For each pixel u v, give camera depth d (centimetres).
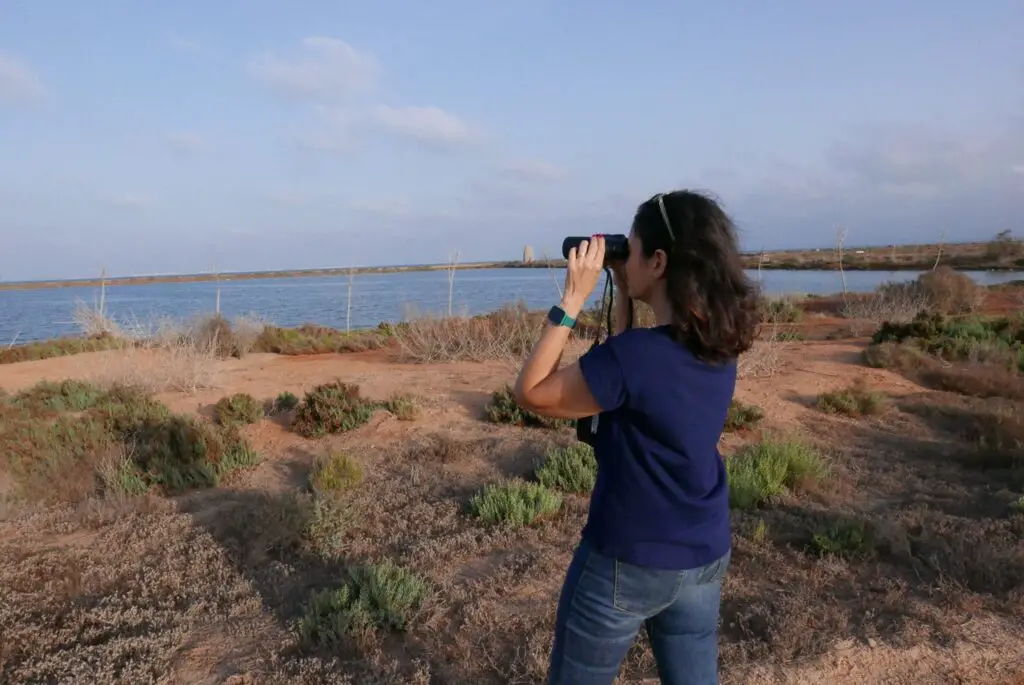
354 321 3397
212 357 1148
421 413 852
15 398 962
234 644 389
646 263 199
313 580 469
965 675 356
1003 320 1502
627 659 364
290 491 596
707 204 193
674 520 193
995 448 735
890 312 2048
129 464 674
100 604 434
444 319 1429
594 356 191
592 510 205
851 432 851
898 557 488
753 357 1123
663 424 187
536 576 462
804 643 378
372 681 350
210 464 681
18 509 601
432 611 415
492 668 362
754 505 592
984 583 446
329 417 805
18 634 391
